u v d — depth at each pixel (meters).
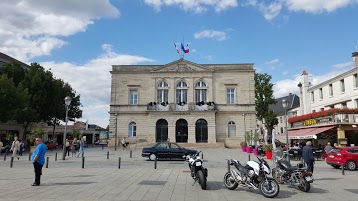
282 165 11.30
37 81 42.59
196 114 42.19
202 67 44.06
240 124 42.97
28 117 40.09
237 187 10.96
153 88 43.72
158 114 42.28
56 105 46.66
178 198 8.87
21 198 8.51
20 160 22.00
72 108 56.16
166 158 23.05
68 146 26.59
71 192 9.48
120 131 43.16
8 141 43.66
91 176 13.28
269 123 50.03
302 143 32.09
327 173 15.97
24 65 51.22
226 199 8.88
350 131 27.77
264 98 50.34
